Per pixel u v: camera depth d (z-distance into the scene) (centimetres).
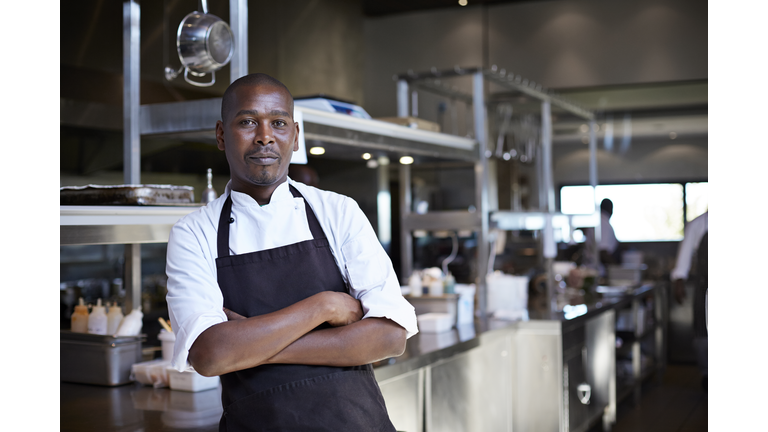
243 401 137
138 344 240
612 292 518
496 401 341
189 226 143
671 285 666
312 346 135
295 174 380
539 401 362
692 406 525
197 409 202
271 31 465
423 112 626
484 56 617
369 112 644
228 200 147
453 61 623
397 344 142
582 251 667
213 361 128
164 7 382
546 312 400
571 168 784
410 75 402
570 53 598
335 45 531
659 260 706
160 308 403
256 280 141
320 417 135
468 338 310
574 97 631
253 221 144
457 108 609
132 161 247
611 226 673
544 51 603
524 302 409
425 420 271
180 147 392
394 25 638
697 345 512
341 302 138
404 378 256
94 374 234
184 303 135
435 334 323
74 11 331
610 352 457
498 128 537
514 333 366
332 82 529
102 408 204
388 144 299
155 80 377
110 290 397
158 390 227
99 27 344
